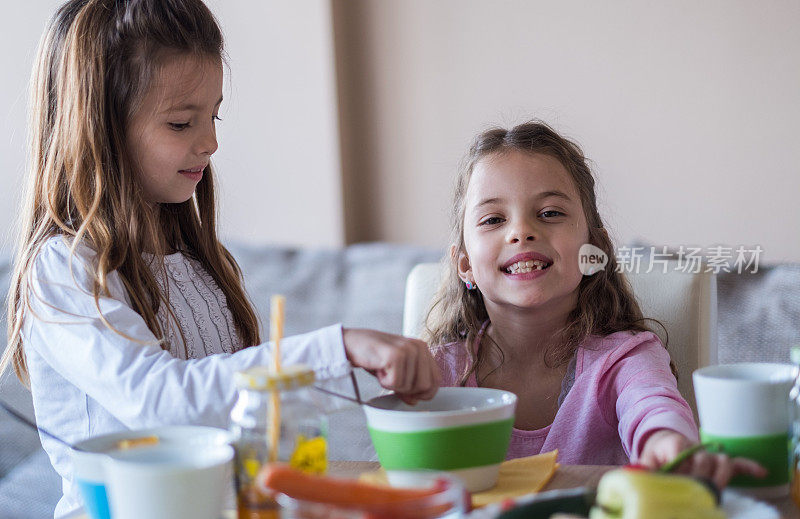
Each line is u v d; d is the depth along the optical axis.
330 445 1.99
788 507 0.70
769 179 2.25
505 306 1.27
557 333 1.27
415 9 2.52
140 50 1.15
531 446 1.22
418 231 2.58
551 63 2.41
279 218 2.62
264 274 2.37
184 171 1.20
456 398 0.90
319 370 0.85
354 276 2.30
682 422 0.87
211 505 0.62
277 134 2.59
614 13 2.34
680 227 2.33
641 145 2.35
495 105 2.46
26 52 2.65
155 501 0.61
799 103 2.21
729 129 2.27
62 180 1.19
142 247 1.21
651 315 1.30
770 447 0.71
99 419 1.14
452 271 1.38
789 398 0.71
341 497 0.57
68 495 1.15
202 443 0.71
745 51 2.24
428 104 2.53
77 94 1.16
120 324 1.03
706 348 1.29
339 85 2.55
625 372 1.16
